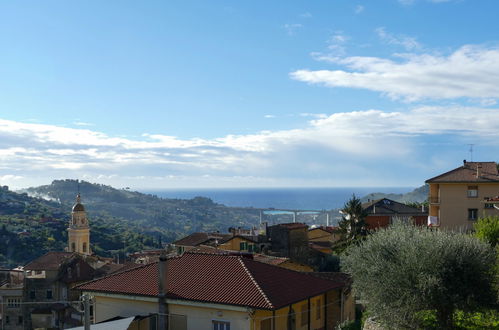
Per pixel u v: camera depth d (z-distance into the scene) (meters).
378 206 91.25
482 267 25.58
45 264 81.69
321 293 34.19
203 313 30.88
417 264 25.44
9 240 147.12
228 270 33.59
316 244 89.62
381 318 26.80
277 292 31.23
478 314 27.31
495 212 64.06
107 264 89.38
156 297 32.19
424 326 25.83
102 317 34.91
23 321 77.31
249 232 89.50
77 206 112.50
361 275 27.98
